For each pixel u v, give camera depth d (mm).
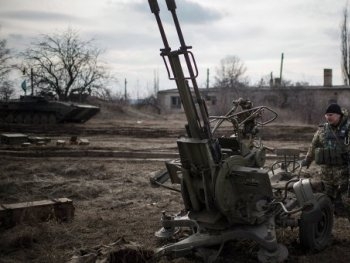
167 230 6035
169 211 7801
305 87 38781
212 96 38312
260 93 36375
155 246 5863
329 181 6234
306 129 23203
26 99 28828
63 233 6359
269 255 5035
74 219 7109
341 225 6734
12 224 6500
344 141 6055
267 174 4812
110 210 7891
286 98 35469
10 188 9438
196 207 5230
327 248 5738
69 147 16516
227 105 33719
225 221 5234
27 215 6609
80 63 41562
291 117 30781
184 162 5105
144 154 14727
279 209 5559
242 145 5391
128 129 24484
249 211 5156
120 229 6668
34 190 9414
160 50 4863
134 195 9008
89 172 11352
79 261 4871
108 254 4883
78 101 41781
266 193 4934
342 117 6121
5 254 5684
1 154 15016
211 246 5461
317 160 6188
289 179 6254
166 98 52125
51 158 14195
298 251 5633
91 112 29297
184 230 6262
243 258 5398
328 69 40812
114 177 10820
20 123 29344
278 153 6469
